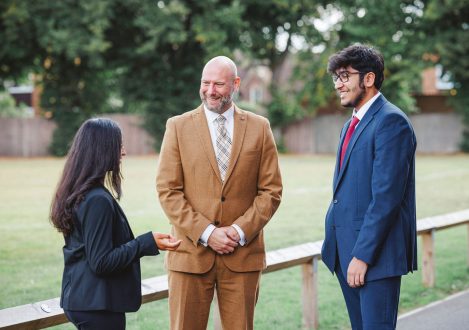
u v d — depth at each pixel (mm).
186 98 28125
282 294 5516
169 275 3160
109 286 2475
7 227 8648
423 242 5668
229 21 25500
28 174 17531
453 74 26422
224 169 3098
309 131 29688
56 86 27469
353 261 2816
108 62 27703
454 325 4445
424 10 26391
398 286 2898
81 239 2469
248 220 3029
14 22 24266
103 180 2566
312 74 27609
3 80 27688
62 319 3109
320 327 4555
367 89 2941
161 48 27688
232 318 3121
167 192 3062
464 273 6168
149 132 27969
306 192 13109
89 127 2539
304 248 4418
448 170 17922
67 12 24922
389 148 2764
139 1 25391
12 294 5234
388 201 2725
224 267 3082
